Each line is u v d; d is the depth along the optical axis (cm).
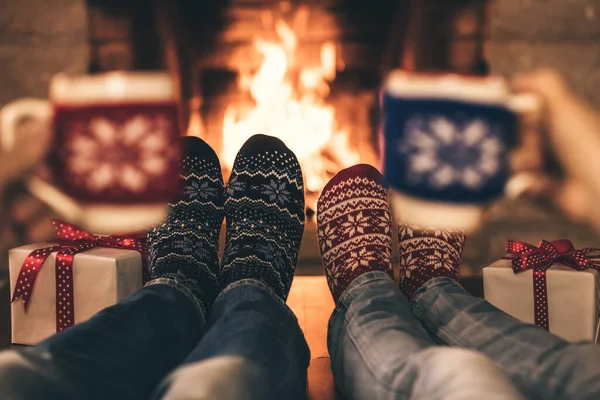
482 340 64
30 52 142
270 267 91
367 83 154
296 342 69
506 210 139
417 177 47
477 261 142
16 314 86
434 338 74
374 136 155
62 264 83
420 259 100
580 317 80
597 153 46
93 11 146
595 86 137
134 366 57
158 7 148
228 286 79
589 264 83
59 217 140
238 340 56
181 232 95
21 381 46
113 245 89
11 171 137
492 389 39
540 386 55
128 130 55
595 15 136
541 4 138
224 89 155
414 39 148
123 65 149
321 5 151
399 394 50
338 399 75
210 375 45
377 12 151
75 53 143
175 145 58
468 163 46
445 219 48
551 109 48
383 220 109
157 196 58
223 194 115
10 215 140
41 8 142
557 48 138
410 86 46
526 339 61
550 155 49
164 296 73
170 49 151
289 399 55
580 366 53
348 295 79
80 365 52
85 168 56
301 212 115
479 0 143
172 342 66
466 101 45
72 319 83
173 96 57
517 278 83
